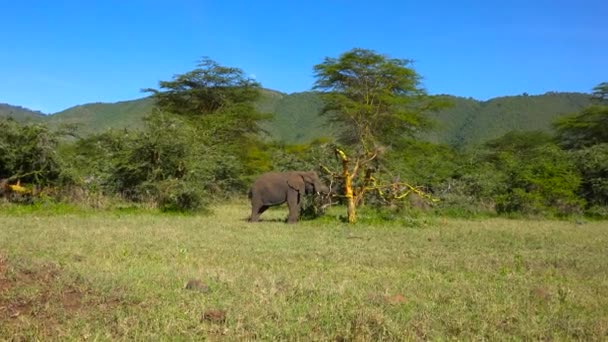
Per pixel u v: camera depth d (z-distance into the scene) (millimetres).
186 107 42906
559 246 14094
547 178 25953
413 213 20766
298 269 9875
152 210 20969
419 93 42938
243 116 41781
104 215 18922
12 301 6871
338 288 8219
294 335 6227
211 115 39875
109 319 6492
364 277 9344
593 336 6527
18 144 19859
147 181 21531
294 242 13391
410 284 8852
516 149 50781
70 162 20984
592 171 27562
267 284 8336
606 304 8039
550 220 23719
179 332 6180
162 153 21688
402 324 6609
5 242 11766
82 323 6320
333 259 11102
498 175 27344
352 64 40594
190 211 21453
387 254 11992
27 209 19203
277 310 6930
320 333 6340
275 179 19250
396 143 41406
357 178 20812
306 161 27016
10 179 19672
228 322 6531
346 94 41438
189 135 22922
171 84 42156
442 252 12438
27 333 5984
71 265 9148
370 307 7234
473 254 12352
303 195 19422
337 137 43219
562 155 29109
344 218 19766
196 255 11039
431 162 30875
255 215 19281
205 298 7406
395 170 26719
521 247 13742
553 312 7457
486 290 8625
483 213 24969
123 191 22062
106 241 12391
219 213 22406
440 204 24266
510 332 6621
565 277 10078
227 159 30422
